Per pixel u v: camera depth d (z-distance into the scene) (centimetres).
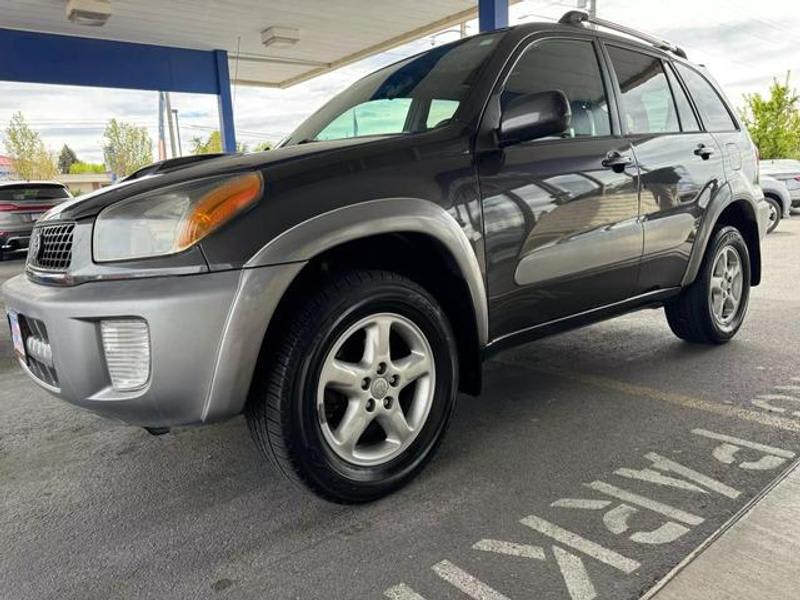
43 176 3878
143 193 185
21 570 183
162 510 214
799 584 156
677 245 315
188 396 174
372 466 207
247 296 171
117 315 171
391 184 200
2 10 928
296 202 182
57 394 193
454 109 236
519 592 159
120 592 171
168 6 943
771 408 270
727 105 381
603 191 267
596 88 282
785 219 1187
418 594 161
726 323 369
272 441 188
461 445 249
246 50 1220
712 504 195
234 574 176
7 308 218
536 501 203
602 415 272
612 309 292
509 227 230
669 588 157
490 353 239
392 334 216
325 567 176
